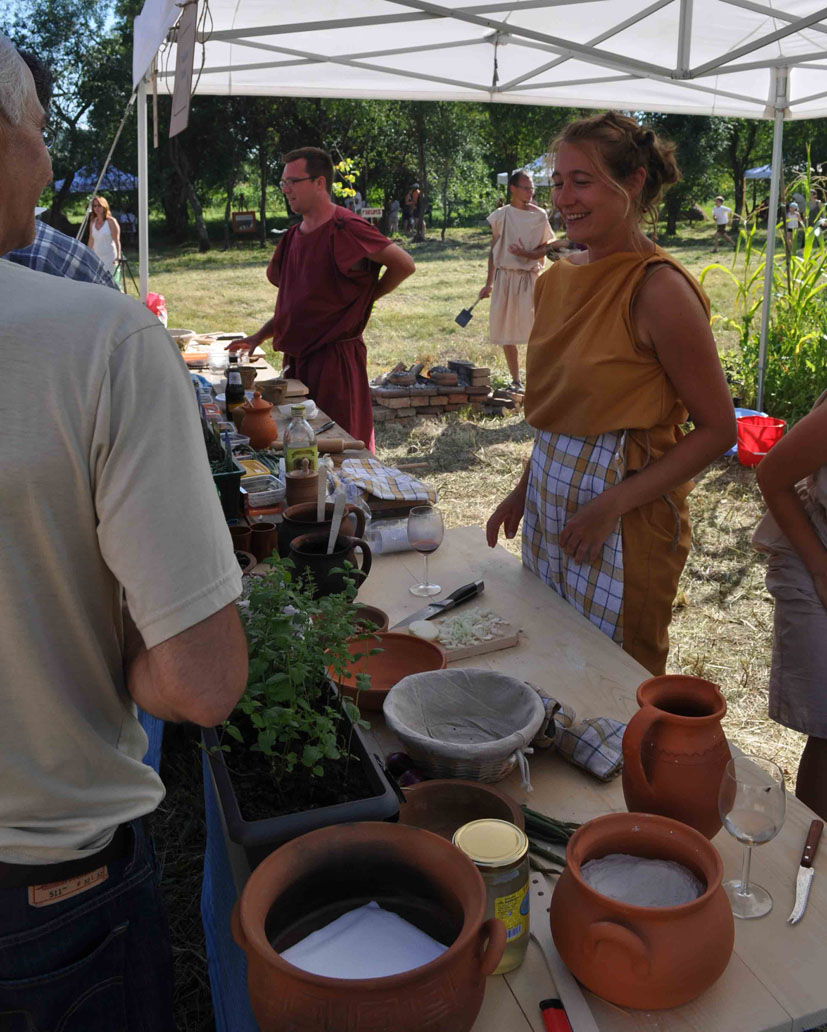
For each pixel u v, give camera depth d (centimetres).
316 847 103
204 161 2716
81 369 84
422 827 127
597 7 405
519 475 583
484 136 3112
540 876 124
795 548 197
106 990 107
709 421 203
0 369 82
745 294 730
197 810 251
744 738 311
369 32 448
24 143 91
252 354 480
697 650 372
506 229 709
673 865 110
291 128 2700
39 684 90
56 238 241
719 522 501
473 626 191
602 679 174
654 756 124
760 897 120
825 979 107
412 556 239
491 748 131
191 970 207
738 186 2930
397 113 2858
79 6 2514
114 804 100
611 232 208
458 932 98
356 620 166
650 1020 102
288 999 86
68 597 89
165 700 89
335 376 438
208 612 87
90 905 103
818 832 131
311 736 123
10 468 82
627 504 208
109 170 2530
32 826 95
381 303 1505
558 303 220
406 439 660
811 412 186
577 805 139
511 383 790
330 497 259
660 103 584
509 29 407
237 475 238
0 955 99
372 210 1018
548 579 227
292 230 438
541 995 106
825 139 2708
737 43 460
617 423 209
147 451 85
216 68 467
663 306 197
